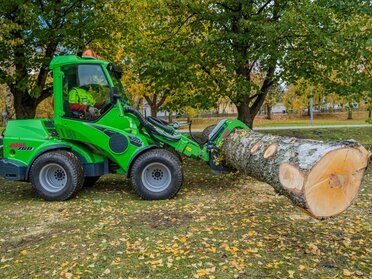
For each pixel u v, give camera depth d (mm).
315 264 3588
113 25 10070
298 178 3615
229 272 3449
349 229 4516
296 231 4484
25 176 6504
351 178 3531
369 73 9320
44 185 6383
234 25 9547
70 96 6457
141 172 6219
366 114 39562
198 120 34094
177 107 10586
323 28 8461
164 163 6195
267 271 3463
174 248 3998
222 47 9188
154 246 4062
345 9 8680
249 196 6242
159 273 3459
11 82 9648
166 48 9609
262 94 10914
